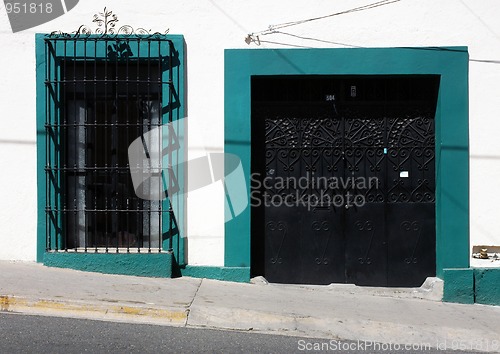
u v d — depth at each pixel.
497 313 7.20
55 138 7.79
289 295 7.41
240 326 6.27
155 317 6.29
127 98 7.80
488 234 7.74
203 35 7.88
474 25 7.77
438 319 6.73
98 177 7.91
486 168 7.75
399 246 8.03
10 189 7.85
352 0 7.82
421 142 8.03
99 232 7.90
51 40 7.77
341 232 8.05
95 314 6.27
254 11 7.88
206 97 7.86
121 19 7.88
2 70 7.85
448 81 7.76
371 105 8.07
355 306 7.10
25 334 5.57
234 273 7.82
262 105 8.07
